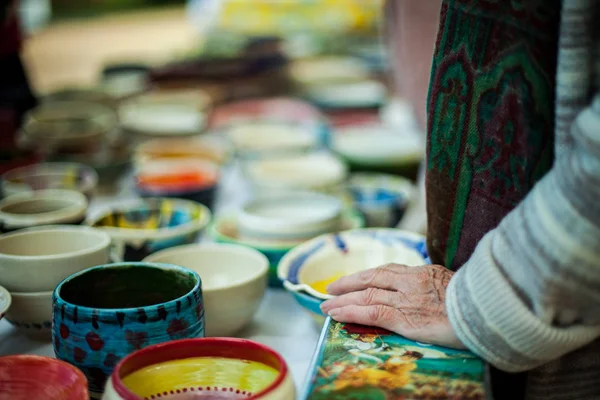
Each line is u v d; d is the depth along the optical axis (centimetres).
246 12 369
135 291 96
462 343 83
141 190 162
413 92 178
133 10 737
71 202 141
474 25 90
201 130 237
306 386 76
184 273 94
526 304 76
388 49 237
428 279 90
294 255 121
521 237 76
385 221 155
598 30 78
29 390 77
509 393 94
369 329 90
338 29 373
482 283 79
